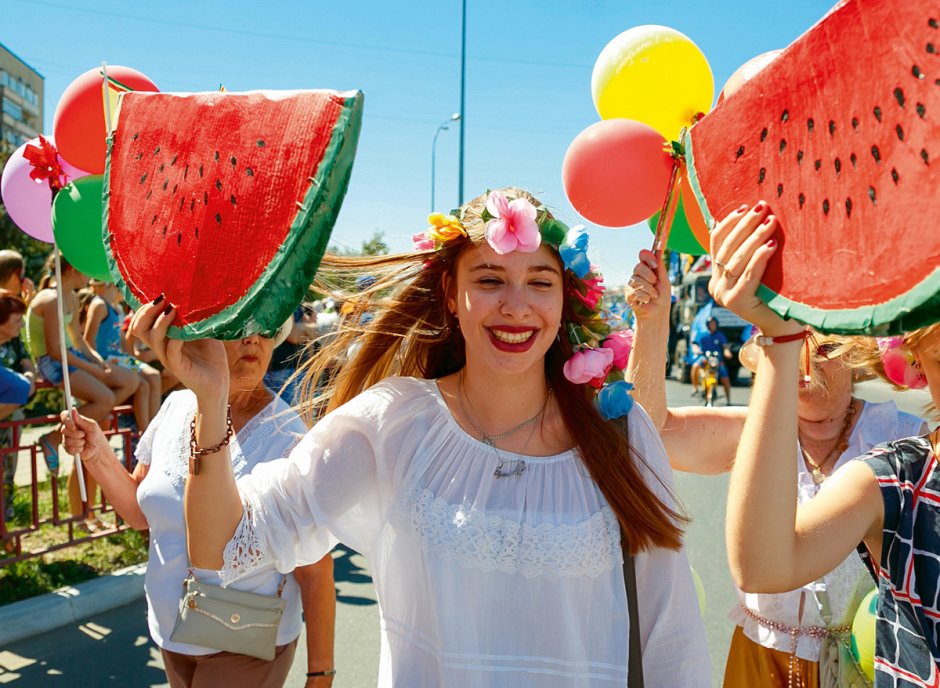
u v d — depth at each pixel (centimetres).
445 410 182
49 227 320
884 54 97
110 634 463
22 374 545
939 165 90
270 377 370
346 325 212
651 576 175
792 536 135
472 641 164
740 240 118
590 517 170
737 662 240
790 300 111
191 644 220
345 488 178
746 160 121
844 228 102
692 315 2009
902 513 143
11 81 6712
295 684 407
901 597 141
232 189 130
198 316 133
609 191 243
